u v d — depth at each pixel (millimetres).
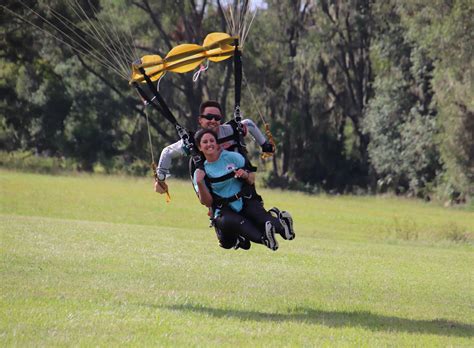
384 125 197500
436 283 55656
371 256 70188
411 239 101750
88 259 54031
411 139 188500
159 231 78625
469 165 163000
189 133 37562
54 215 104062
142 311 36781
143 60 38438
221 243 38344
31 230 68875
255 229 36531
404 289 51562
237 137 37688
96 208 115312
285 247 72438
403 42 192500
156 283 46312
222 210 37094
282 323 36250
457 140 160250
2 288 40969
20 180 155250
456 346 34094
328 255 68000
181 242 69062
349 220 127938
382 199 193250
